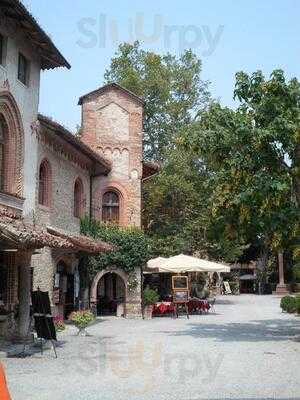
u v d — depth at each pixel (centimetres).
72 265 2455
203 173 4138
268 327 2228
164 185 3988
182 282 2955
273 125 1680
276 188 1662
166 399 885
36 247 1516
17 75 1759
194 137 1805
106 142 2978
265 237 1886
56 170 2248
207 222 3906
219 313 3098
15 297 1733
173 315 2897
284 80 1738
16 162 1775
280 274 6375
